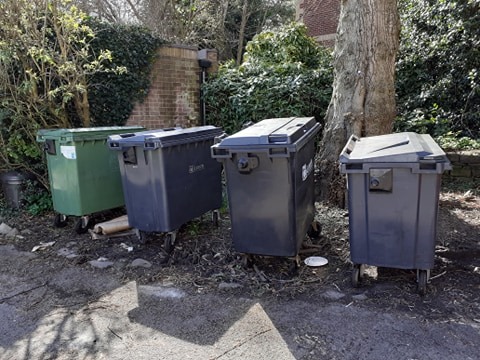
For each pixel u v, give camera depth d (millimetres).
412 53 7852
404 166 2609
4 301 3043
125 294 3088
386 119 4773
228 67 8492
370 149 2938
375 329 2459
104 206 4594
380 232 2801
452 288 2906
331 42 13617
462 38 7082
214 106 7746
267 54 8891
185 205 3934
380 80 4676
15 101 5086
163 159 3602
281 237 3096
